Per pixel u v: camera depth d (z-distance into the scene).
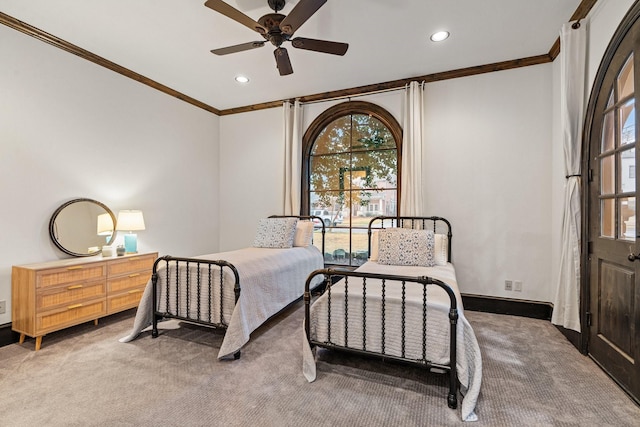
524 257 3.23
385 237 3.21
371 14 2.47
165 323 3.00
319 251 3.97
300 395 1.83
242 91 4.07
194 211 4.41
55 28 2.66
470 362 1.76
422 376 2.04
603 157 2.14
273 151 4.48
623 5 1.95
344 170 4.14
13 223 2.59
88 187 3.13
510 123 3.28
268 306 2.74
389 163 3.89
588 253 2.32
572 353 2.37
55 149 2.86
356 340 2.04
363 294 2.00
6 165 2.54
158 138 3.88
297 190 4.18
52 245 2.83
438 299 1.94
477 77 3.40
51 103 2.83
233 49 2.42
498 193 3.32
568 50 2.48
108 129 3.31
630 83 1.86
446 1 2.32
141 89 3.66
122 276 3.07
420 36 2.79
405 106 3.64
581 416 1.64
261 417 1.64
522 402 1.76
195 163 4.42
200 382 1.97
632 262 1.79
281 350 2.43
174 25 2.62
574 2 2.32
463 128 3.46
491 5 2.36
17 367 2.15
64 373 2.07
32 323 2.41
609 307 2.04
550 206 3.13
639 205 1.72
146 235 3.76
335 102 4.09
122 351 2.40
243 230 4.69
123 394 1.83
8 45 2.54
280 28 2.08
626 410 1.69
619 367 1.91
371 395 1.83
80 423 1.59
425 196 3.61
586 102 2.41
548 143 3.13
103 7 2.38
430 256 3.02
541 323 3.02
